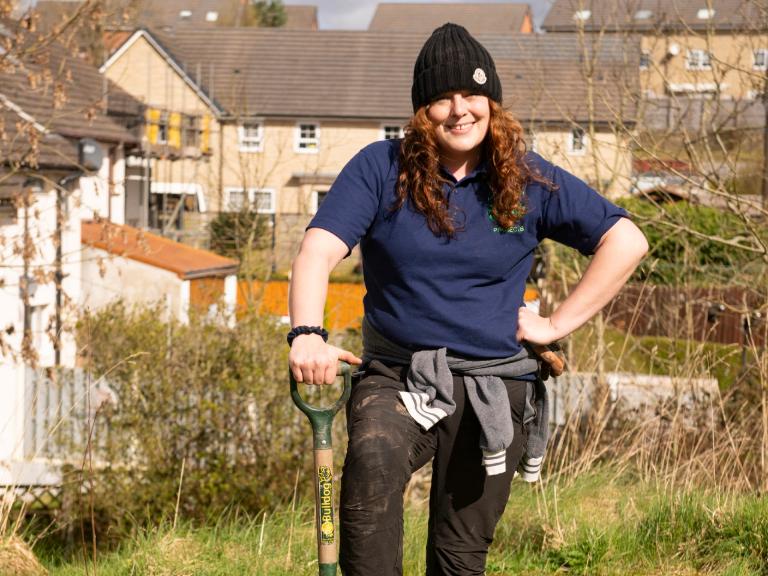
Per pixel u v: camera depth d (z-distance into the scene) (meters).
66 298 7.90
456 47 2.22
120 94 27.31
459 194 2.25
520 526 4.39
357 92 37.31
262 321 8.65
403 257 2.23
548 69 12.48
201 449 8.25
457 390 2.28
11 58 7.21
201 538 4.05
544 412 2.48
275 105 36.25
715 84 7.92
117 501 7.85
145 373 8.11
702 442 5.92
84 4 7.13
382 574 2.07
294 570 3.57
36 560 4.45
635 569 3.76
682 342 7.41
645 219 7.89
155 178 30.41
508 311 2.31
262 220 22.81
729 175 7.98
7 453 7.54
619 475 5.30
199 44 39.28
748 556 3.72
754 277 7.74
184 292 18.25
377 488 2.07
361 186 2.23
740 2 8.12
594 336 8.16
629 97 9.02
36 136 7.67
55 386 8.11
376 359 2.34
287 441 8.24
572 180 2.34
